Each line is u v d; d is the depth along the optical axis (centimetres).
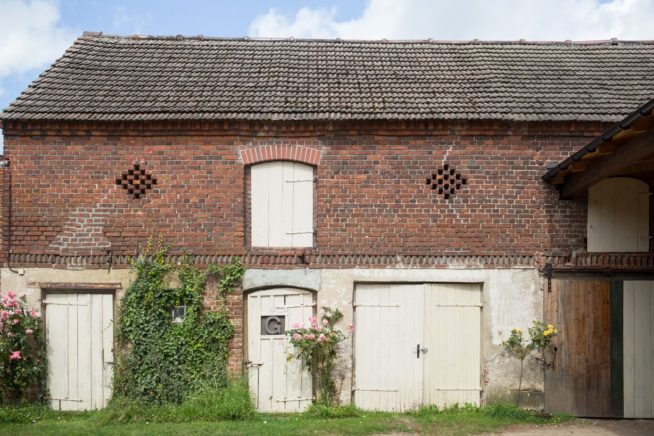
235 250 878
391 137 885
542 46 1143
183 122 870
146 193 879
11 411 822
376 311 895
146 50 1091
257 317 889
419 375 887
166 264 873
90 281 873
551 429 802
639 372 865
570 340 871
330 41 1180
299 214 890
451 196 887
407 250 880
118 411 810
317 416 848
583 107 891
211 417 818
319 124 875
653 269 864
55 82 945
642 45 1145
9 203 870
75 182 876
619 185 875
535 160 886
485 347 882
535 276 882
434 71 1029
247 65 1046
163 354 862
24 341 846
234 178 880
